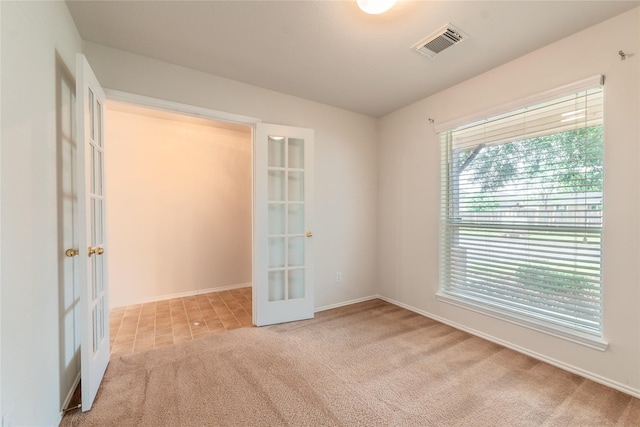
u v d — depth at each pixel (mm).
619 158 1768
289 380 1864
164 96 2352
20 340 1098
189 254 3932
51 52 1452
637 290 1703
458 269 2775
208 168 4074
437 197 2926
